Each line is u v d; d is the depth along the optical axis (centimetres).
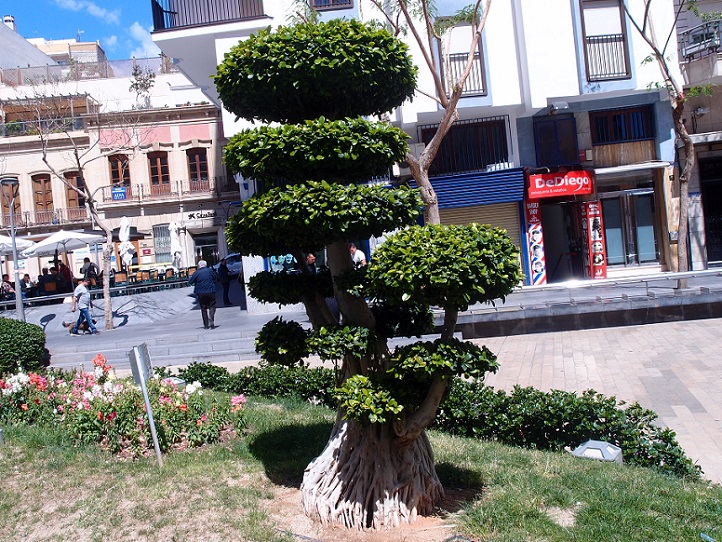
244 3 1741
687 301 1438
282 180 532
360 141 488
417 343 484
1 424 779
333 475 521
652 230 2000
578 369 1107
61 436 721
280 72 502
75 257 3384
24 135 3328
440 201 1878
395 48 519
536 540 466
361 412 472
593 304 1439
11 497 579
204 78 2053
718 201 2067
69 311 2042
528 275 1948
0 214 3347
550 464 625
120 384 776
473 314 1423
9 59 4194
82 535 509
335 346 496
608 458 644
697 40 2002
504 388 1016
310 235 500
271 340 535
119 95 3650
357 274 511
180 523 514
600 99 1895
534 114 1902
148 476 609
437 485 537
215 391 975
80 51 5150
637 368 1084
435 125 1909
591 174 1911
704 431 795
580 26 1811
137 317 1992
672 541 457
